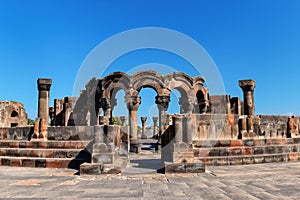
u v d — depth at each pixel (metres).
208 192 7.46
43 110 20.12
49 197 7.02
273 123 17.89
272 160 13.99
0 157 13.48
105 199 6.80
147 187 8.16
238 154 13.61
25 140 14.41
